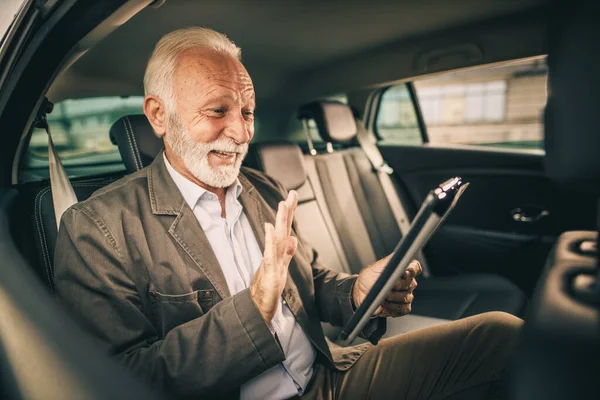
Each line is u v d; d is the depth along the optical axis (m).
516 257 2.26
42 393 0.49
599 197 0.56
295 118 2.57
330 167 2.25
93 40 0.95
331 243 2.06
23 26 0.85
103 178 1.35
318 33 2.13
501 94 3.31
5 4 0.84
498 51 2.09
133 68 1.83
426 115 2.64
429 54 2.27
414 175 2.57
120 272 0.92
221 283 0.98
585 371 0.37
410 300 1.03
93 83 1.75
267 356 0.83
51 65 0.98
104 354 0.52
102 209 0.96
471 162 2.36
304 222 1.98
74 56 0.99
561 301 0.45
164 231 0.99
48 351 0.52
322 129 2.22
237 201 1.14
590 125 0.44
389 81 2.42
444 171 2.45
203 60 0.98
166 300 0.94
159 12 1.66
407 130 2.67
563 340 0.40
